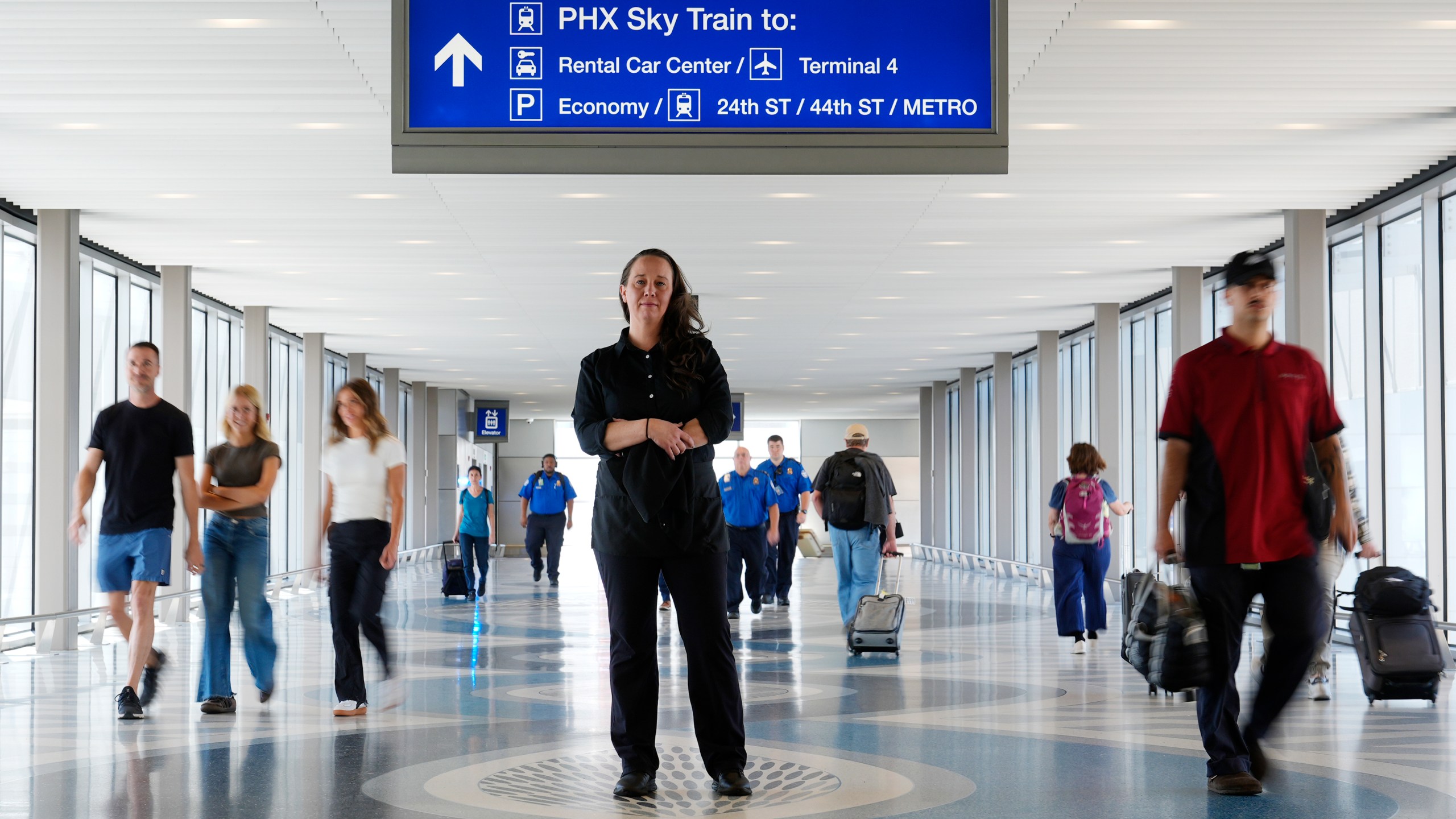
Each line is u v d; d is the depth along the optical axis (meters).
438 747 5.83
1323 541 4.52
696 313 4.75
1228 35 7.61
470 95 5.54
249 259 15.05
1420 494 11.69
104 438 6.95
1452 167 10.58
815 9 5.61
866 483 10.86
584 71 5.56
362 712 6.92
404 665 9.46
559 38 5.56
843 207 12.24
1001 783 4.92
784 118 5.57
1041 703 7.34
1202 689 4.75
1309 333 12.28
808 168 5.56
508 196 11.71
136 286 16.58
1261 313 4.54
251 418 7.17
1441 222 11.30
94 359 15.22
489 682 8.42
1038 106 8.96
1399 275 12.14
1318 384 4.63
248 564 7.21
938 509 32.69
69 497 12.14
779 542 16.27
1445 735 6.22
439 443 33.62
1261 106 9.00
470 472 17.83
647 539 4.57
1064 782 4.93
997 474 25.64
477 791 4.79
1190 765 5.31
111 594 6.98
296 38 7.62
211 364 19.73
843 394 36.59
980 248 14.45
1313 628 4.51
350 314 19.84
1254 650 10.80
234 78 8.34
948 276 16.36
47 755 5.67
